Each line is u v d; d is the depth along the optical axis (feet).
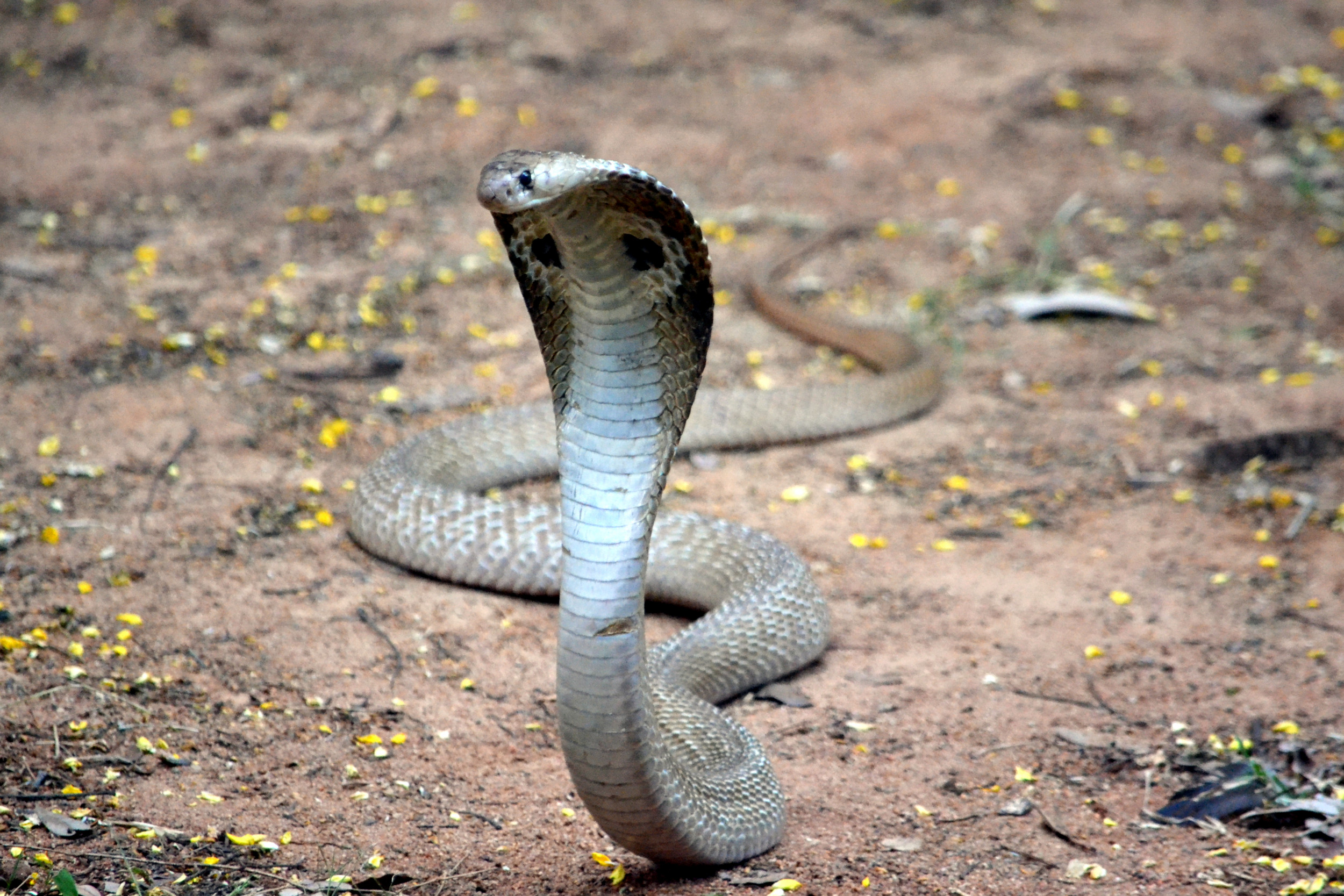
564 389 19.93
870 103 68.39
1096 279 56.54
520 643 30.58
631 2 75.20
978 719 28.48
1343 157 67.87
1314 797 25.45
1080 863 23.32
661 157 62.75
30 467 35.96
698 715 26.20
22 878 20.72
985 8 78.33
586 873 22.20
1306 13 80.53
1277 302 55.31
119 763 24.52
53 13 67.77
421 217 56.34
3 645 27.63
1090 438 44.09
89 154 57.98
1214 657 31.48
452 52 68.33
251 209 55.62
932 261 57.77
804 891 21.86
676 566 33.55
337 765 25.21
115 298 47.55
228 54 66.18
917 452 43.06
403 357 45.91
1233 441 43.42
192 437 38.75
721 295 54.34
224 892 20.99
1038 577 35.24
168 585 31.09
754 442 43.06
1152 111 69.82
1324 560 36.81
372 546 33.68
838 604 33.58
